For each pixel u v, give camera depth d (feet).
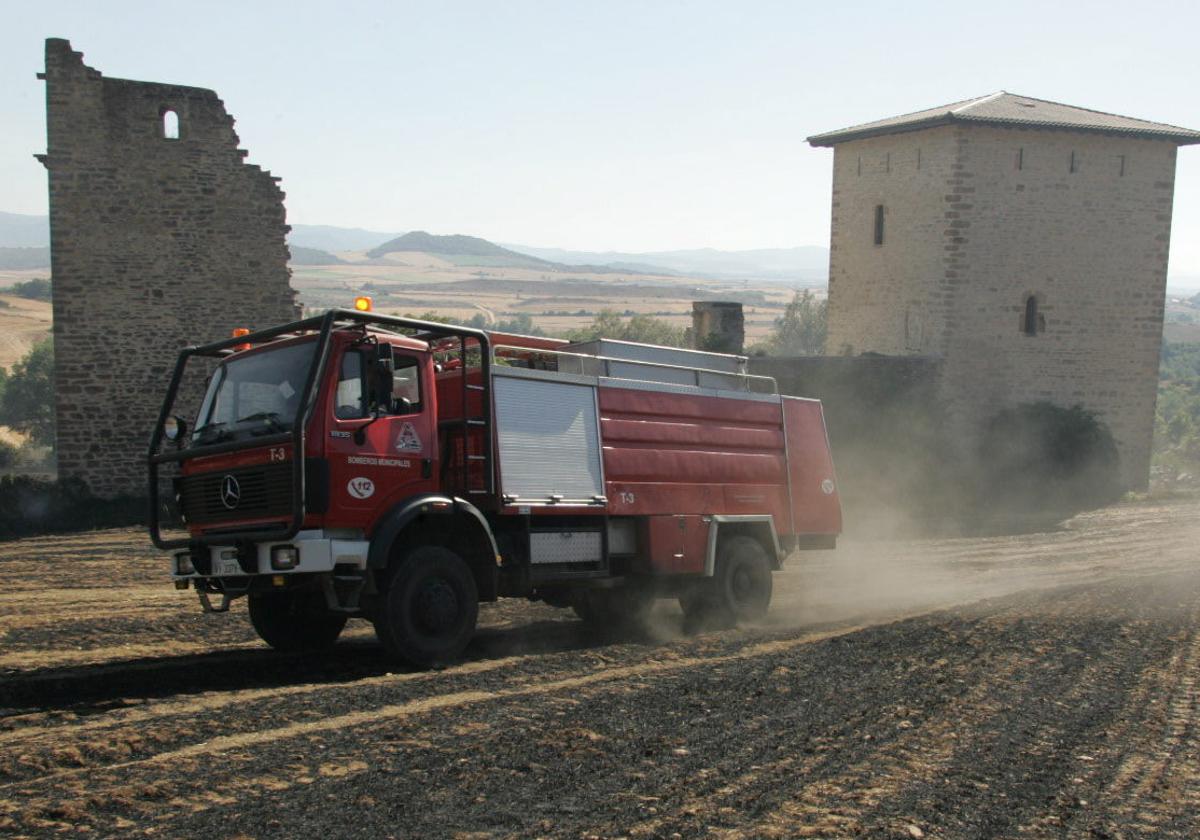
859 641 37.52
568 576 36.94
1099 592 52.21
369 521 31.86
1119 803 20.59
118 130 87.61
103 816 18.80
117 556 63.31
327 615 36.45
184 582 33.76
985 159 114.01
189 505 33.71
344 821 18.60
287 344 32.73
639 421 39.99
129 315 88.02
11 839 17.70
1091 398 118.93
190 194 89.71
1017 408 115.34
